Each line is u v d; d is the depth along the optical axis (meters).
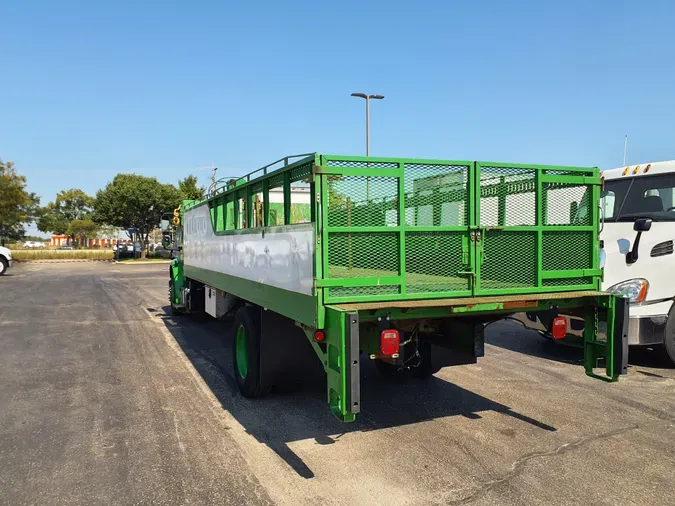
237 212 6.45
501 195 4.71
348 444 4.57
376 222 4.20
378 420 5.18
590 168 5.09
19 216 39.59
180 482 3.85
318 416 5.31
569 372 6.99
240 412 5.43
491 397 5.90
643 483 3.80
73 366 7.44
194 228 9.52
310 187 4.11
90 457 4.30
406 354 5.13
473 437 4.71
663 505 3.50
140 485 3.81
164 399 5.89
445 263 4.47
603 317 4.94
